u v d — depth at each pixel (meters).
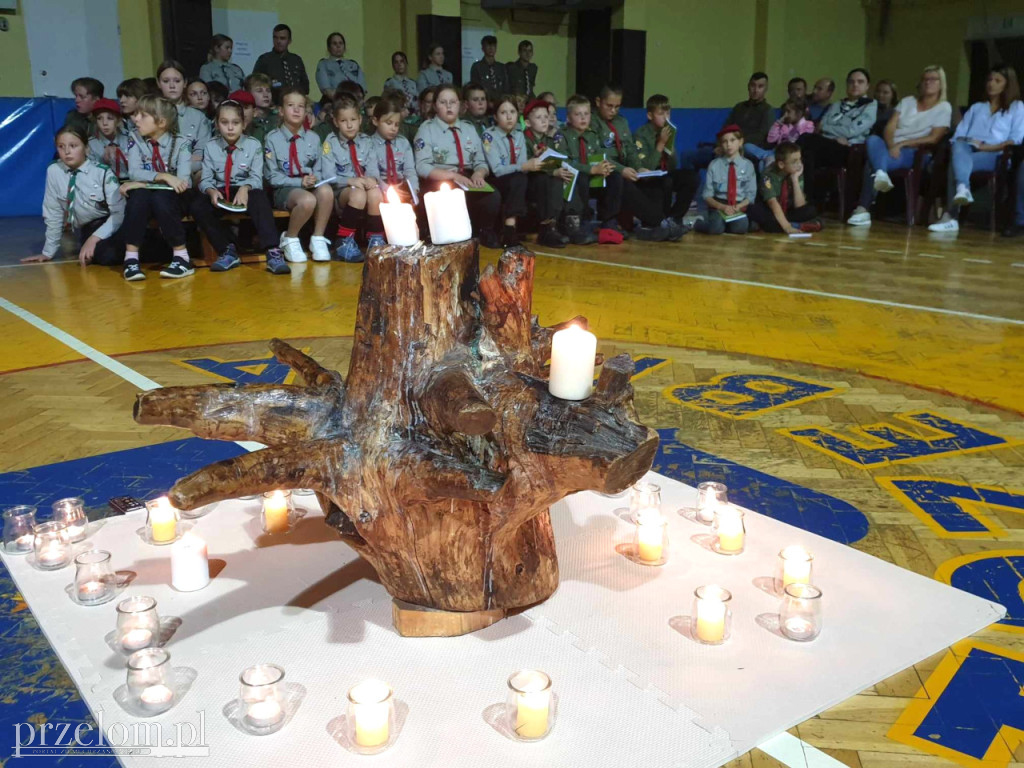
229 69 10.38
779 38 15.91
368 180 7.89
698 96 15.66
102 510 2.82
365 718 1.69
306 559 2.50
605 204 9.52
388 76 13.31
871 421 3.70
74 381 4.18
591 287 6.70
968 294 6.43
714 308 5.94
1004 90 9.66
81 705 1.86
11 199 10.52
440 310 2.10
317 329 5.26
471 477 1.87
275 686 1.77
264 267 7.57
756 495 2.97
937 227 10.00
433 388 2.00
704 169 12.91
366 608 2.23
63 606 2.22
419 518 2.01
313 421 2.17
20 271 7.27
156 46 11.43
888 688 1.92
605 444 1.88
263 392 2.19
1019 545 2.61
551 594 2.29
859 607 2.23
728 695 1.88
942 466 3.21
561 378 1.93
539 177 8.89
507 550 2.14
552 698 1.78
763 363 4.58
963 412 3.81
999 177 9.77
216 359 4.56
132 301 6.09
